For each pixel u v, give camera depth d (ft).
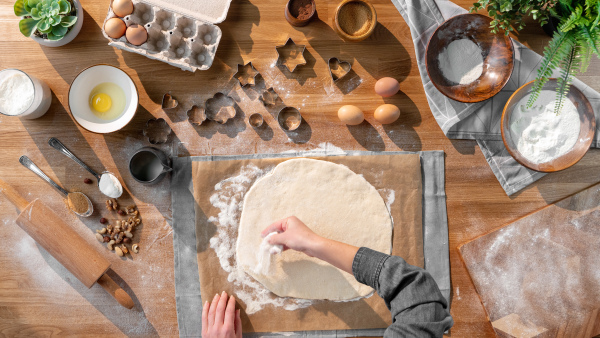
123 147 4.45
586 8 3.29
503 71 4.10
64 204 4.45
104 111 4.27
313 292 4.42
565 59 3.54
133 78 4.43
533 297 4.35
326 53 4.46
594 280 4.32
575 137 4.11
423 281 2.95
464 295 4.43
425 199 4.46
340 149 4.48
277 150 4.48
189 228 4.45
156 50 4.38
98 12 4.43
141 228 4.46
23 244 4.48
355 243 4.42
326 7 4.42
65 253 4.18
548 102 4.15
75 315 4.47
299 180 4.44
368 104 4.47
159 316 4.46
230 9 4.42
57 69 4.43
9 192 4.29
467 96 4.16
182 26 4.35
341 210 4.44
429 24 4.33
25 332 4.44
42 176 4.38
